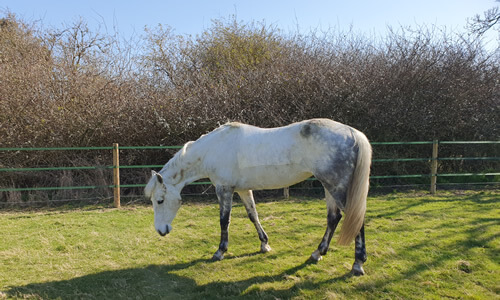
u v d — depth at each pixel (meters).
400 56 8.86
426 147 8.81
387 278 3.24
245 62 10.26
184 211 6.29
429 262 3.59
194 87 8.24
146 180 7.66
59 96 7.72
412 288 3.03
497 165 9.16
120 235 4.86
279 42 11.76
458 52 9.05
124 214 6.14
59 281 3.37
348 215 3.16
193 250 4.23
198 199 7.45
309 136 3.32
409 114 8.41
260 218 5.64
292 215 5.78
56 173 7.67
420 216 5.50
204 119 7.64
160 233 3.86
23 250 4.25
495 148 9.20
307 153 3.35
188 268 3.66
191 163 3.95
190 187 7.90
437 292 2.95
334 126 3.32
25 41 9.90
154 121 7.75
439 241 4.23
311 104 8.03
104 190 7.59
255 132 3.69
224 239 3.91
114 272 3.59
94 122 7.53
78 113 7.54
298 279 3.26
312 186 8.04
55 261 3.92
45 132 7.43
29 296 3.02
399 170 8.49
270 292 3.04
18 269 3.69
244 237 4.64
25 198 7.29
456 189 7.97
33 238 4.73
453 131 8.91
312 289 3.07
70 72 7.93
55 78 7.81
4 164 7.30
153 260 3.92
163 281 3.37
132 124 7.69
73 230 5.12
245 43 11.80
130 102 7.78
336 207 3.63
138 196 7.57
